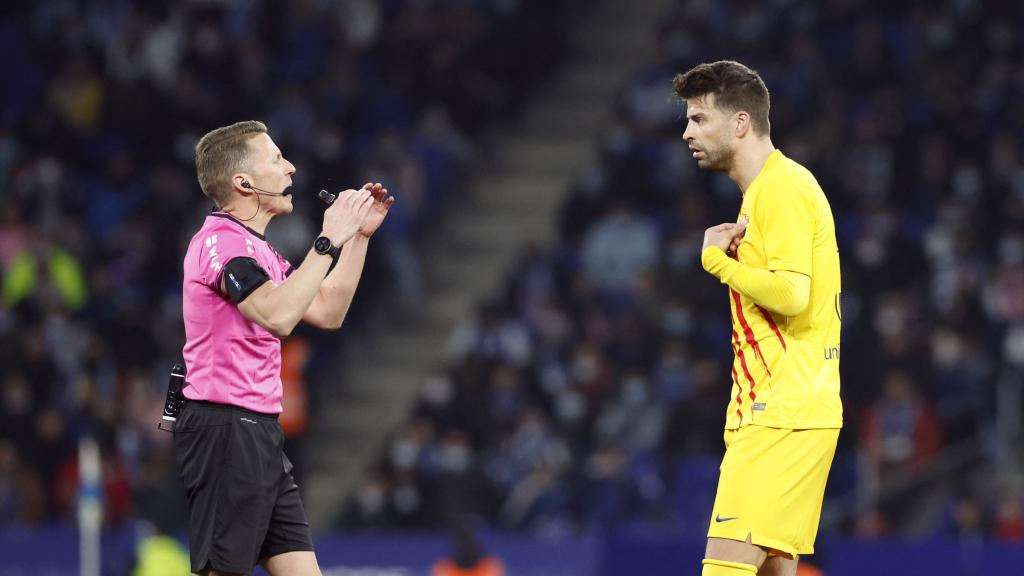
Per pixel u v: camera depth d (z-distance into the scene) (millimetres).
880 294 56688
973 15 69000
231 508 20141
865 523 49500
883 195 62375
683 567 46969
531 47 71938
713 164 20703
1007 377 52219
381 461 56094
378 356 62625
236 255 20047
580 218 63781
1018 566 45094
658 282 57188
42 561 48312
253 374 20359
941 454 50906
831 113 64625
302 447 52656
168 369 57469
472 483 51812
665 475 50781
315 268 19828
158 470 45219
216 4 70312
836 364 20453
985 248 60406
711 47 68500
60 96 67438
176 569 41812
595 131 70125
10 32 70375
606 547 47500
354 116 66938
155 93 66688
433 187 66438
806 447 20000
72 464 52031
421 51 69438
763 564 20859
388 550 48125
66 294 57906
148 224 62000
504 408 54500
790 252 19719
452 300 64250
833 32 69125
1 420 52531
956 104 65250
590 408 54094
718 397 52969
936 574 45781
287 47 70125
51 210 62938
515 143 70188
